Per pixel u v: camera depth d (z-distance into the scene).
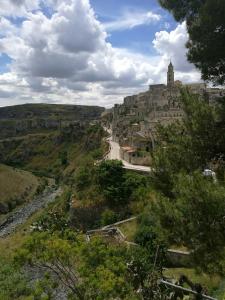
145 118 150.75
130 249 31.98
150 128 117.75
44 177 191.50
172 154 21.75
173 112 131.38
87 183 78.00
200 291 26.09
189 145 21.09
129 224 50.81
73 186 97.12
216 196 16.72
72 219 68.06
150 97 186.25
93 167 79.50
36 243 21.30
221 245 17.05
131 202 63.69
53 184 167.75
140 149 101.94
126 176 70.25
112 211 63.25
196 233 17.61
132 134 131.38
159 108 152.62
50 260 21.17
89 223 66.06
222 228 16.94
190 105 21.25
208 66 22.14
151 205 21.34
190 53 22.72
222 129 20.31
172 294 25.80
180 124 22.91
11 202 129.62
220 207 16.61
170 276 31.02
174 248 36.22
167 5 23.62
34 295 21.66
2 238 85.75
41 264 22.78
